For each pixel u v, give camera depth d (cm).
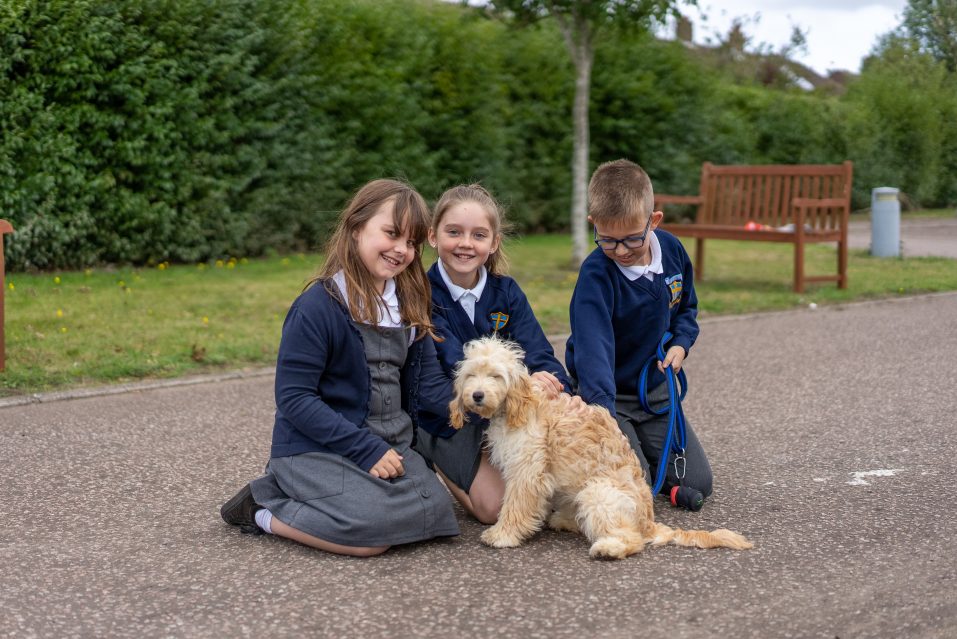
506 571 325
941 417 540
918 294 1037
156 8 1004
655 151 1703
